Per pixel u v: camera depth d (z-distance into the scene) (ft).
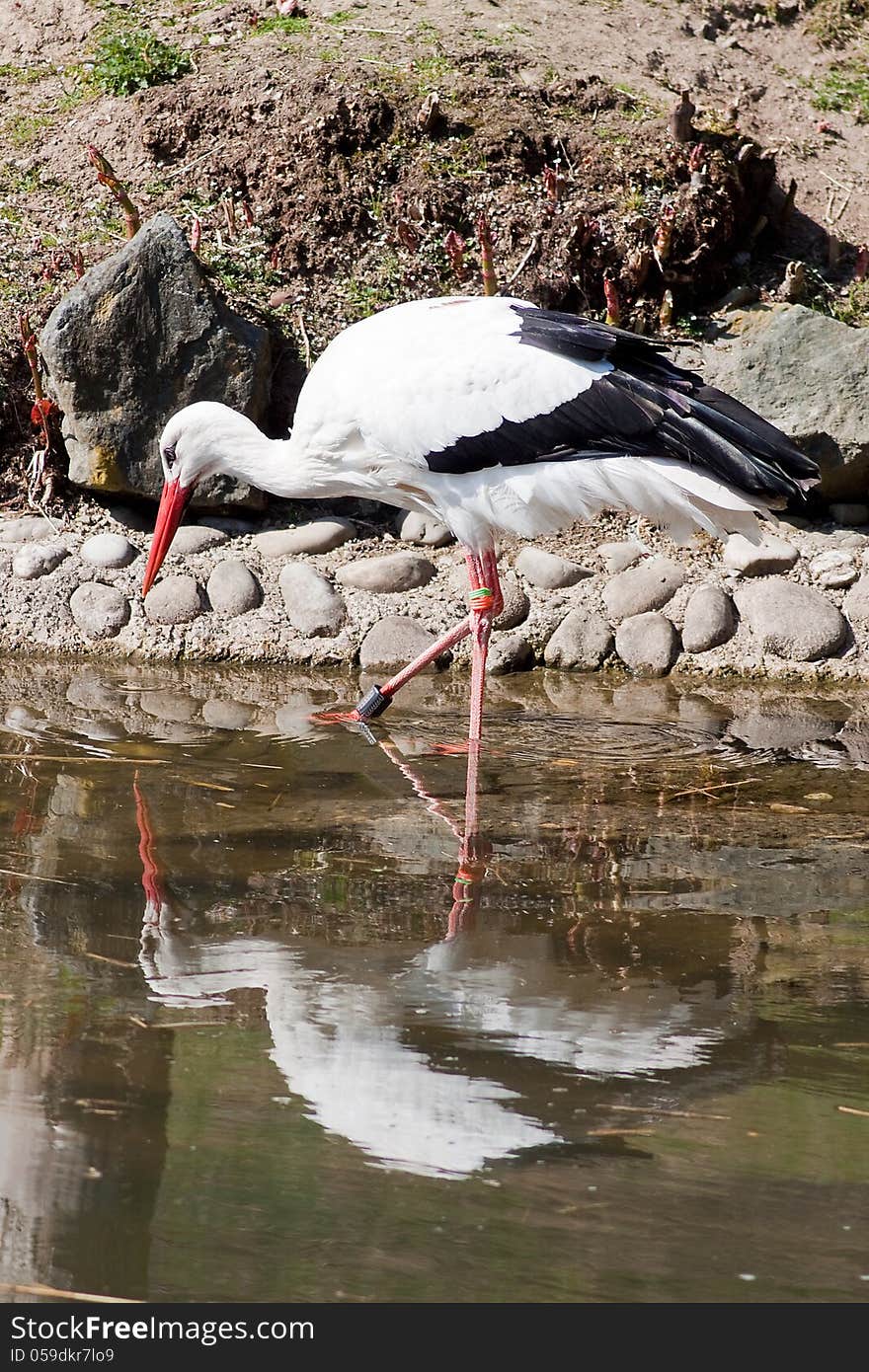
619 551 43.39
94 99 55.21
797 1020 19.99
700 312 49.85
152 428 44.24
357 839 27.50
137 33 57.93
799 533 44.39
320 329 47.73
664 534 44.50
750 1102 17.62
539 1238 14.90
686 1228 14.99
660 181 50.98
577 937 22.98
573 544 44.16
